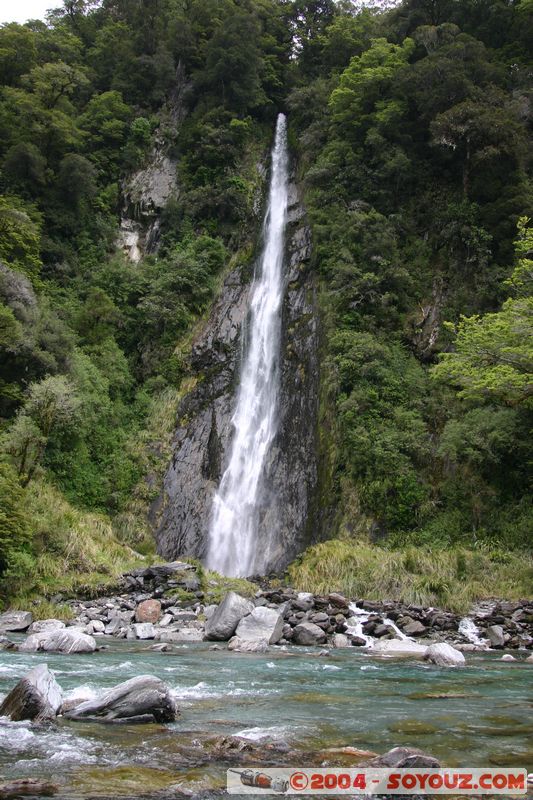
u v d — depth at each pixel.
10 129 39.75
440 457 25.67
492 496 24.05
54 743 6.09
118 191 42.34
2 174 36.94
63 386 24.02
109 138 44.25
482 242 31.91
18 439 21.62
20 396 24.86
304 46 51.62
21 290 27.89
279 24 53.12
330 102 39.62
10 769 5.32
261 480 29.45
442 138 33.38
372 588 19.78
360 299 30.52
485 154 32.31
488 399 25.33
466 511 24.09
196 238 39.00
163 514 27.58
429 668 11.49
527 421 24.00
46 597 18.50
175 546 26.92
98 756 5.71
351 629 15.95
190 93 46.84
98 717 7.08
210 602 18.44
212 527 27.97
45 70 39.88
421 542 23.47
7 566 18.61
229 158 42.78
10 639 14.52
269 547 27.02
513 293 29.53
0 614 16.97
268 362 33.75
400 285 31.42
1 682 9.07
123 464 28.31
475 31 43.41
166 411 31.02
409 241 34.12
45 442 23.02
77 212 39.25
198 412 31.50
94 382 29.03
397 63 38.16
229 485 29.61
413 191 36.06
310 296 34.25
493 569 20.52
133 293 35.56
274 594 18.83
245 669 10.97
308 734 6.59
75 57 50.50
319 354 31.11
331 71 47.53
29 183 37.59
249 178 42.47
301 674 10.59
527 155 33.78
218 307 35.56
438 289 31.91
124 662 11.46
